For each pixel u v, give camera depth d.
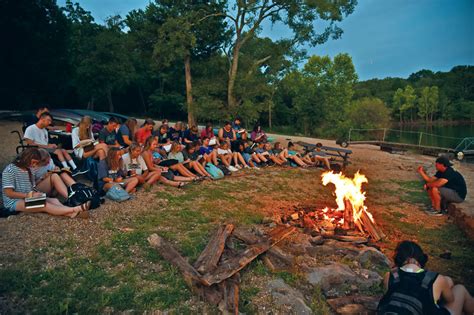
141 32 19.42
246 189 7.90
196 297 3.41
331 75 37.88
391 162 14.24
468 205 7.21
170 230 4.96
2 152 9.10
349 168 12.06
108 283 3.48
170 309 3.19
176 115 38.78
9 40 20.59
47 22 22.55
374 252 4.56
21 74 22.14
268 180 9.06
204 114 18.39
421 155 17.72
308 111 37.47
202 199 6.68
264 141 11.89
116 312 3.08
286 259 4.18
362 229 5.67
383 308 2.68
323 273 3.99
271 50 19.50
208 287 3.48
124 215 5.30
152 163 7.09
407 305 2.50
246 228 5.32
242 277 3.84
